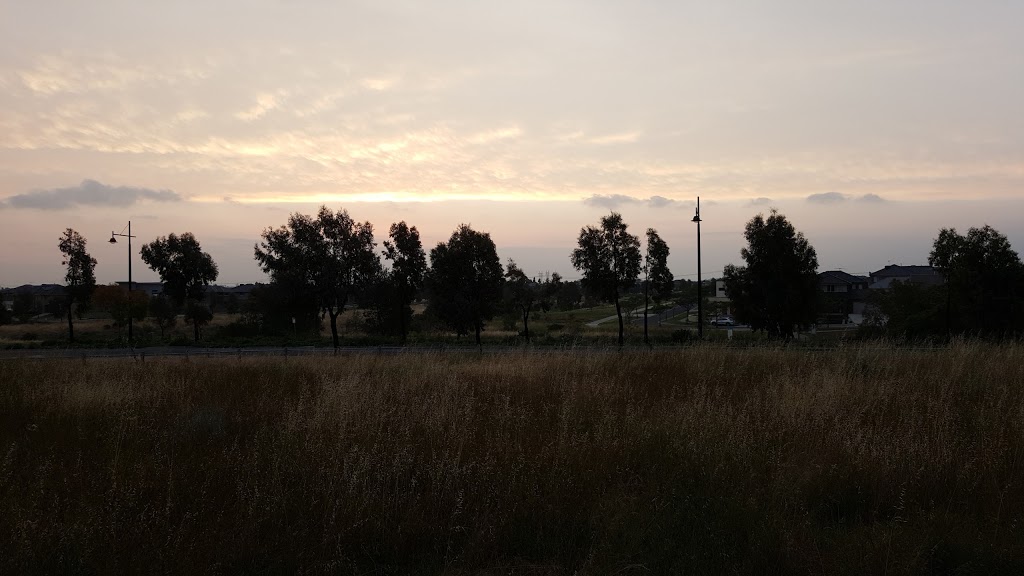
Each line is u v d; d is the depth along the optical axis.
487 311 35.22
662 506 4.59
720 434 6.31
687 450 5.74
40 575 3.88
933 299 36.44
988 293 29.09
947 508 4.84
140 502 4.91
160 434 7.33
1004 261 29.02
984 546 4.20
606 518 4.62
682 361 13.34
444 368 12.54
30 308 79.38
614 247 33.62
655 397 9.22
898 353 13.07
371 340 37.62
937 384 9.57
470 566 4.23
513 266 39.25
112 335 50.09
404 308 42.59
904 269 91.06
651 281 34.72
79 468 5.73
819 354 13.86
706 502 4.51
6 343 38.06
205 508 4.87
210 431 7.45
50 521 4.41
